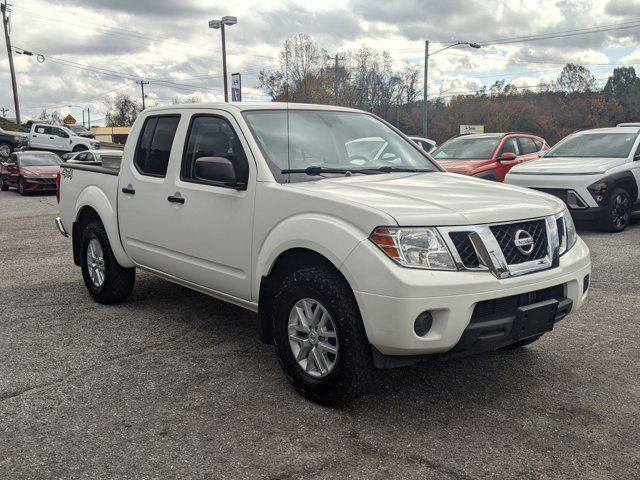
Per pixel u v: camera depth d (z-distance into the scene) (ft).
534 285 11.98
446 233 11.34
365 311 11.35
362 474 10.13
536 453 10.81
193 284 16.40
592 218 32.45
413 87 176.55
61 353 15.80
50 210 54.65
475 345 11.59
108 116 334.65
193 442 11.17
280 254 13.16
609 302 20.24
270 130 14.97
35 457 10.63
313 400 12.75
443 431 11.62
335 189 12.94
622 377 14.16
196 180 15.71
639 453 10.80
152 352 15.89
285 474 10.13
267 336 14.12
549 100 291.38
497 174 39.75
